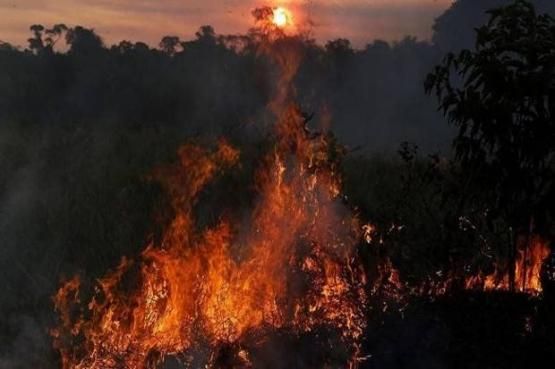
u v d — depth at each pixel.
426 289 6.12
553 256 6.13
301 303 5.84
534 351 5.26
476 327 5.52
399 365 5.20
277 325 5.59
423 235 7.08
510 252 6.23
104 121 23.50
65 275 7.03
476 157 6.16
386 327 5.53
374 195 9.45
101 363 5.36
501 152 6.05
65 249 7.63
